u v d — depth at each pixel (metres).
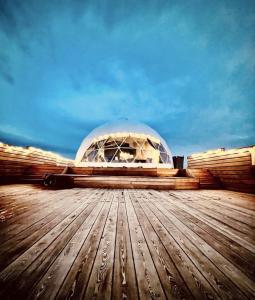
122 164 16.23
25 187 8.26
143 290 1.53
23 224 3.20
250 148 7.90
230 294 1.51
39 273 1.74
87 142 19.06
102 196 6.23
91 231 2.88
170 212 4.20
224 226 3.26
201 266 1.93
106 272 1.78
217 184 9.70
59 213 3.94
